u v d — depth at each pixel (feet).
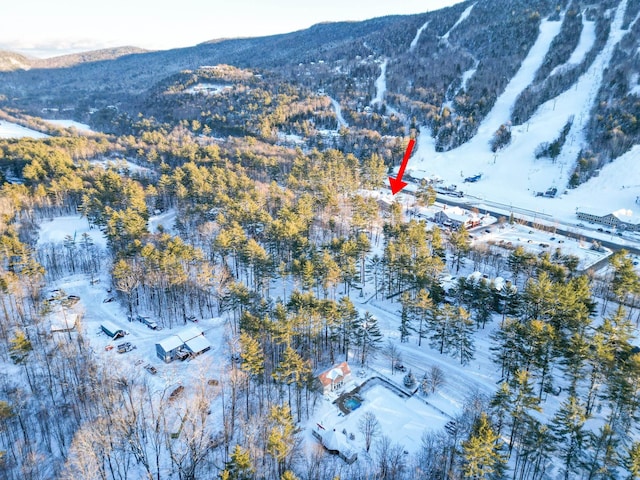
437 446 195.62
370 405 229.45
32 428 211.00
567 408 180.34
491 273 366.02
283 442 173.78
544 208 566.36
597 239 462.19
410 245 351.67
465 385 243.60
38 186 476.54
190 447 179.83
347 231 424.46
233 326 298.56
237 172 545.85
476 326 298.97
